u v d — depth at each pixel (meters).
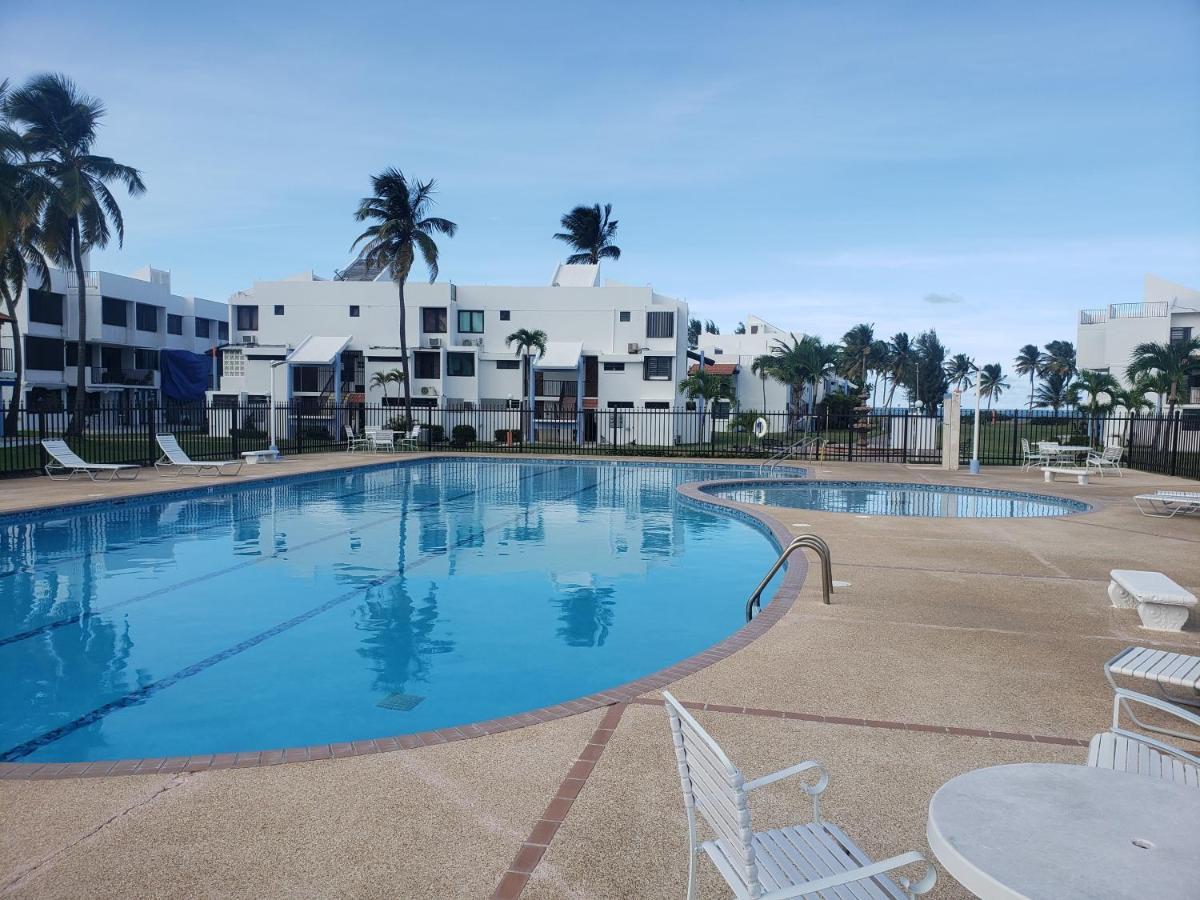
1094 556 10.38
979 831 2.15
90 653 7.12
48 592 9.23
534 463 27.95
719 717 4.95
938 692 5.41
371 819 3.68
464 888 3.14
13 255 32.00
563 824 3.64
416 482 21.73
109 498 15.19
